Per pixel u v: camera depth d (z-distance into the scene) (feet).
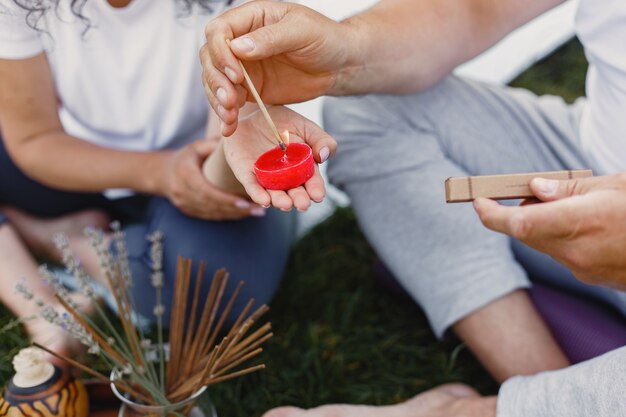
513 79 4.22
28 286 2.75
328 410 2.41
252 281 2.74
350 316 3.00
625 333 2.56
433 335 2.94
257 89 2.27
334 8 3.57
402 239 2.62
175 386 2.26
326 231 3.36
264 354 2.84
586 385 2.08
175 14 2.64
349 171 2.69
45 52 2.62
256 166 2.00
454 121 2.67
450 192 1.89
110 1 2.59
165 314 2.78
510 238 2.69
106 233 3.08
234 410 2.66
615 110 2.47
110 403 2.42
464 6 2.51
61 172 2.78
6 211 3.01
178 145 3.03
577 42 4.49
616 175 1.90
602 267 1.94
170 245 2.67
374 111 2.65
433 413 2.41
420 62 2.49
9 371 2.65
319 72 2.28
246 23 2.09
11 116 2.69
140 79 2.77
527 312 2.52
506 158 2.68
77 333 2.15
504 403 2.24
